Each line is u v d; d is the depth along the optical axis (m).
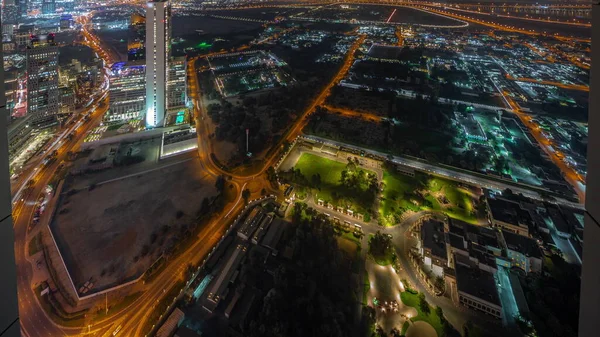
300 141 170.00
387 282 90.81
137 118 194.38
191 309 83.56
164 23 173.38
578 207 116.81
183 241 104.94
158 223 113.62
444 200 123.06
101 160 151.12
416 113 198.62
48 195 127.12
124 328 80.00
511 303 83.12
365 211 116.69
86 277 93.25
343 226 111.12
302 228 107.62
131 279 92.81
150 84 176.62
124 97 191.50
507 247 95.75
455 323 79.50
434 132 177.00
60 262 97.88
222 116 195.88
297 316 79.00
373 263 96.81
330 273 91.19
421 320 80.12
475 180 135.12
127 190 131.25
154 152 160.75
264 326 74.00
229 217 117.25
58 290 89.31
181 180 138.75
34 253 101.44
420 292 87.38
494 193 124.62
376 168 146.00
